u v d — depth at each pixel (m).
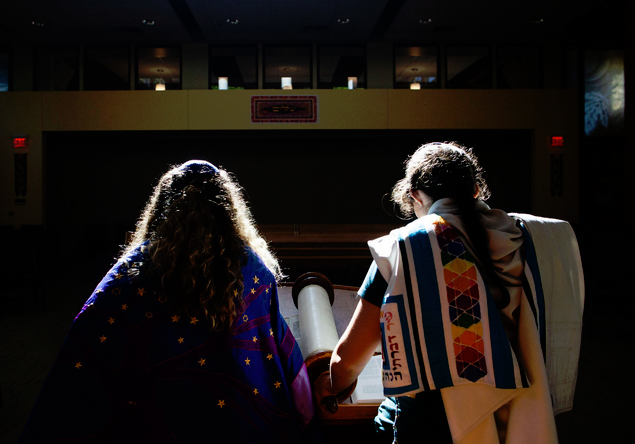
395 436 0.88
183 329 0.94
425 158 0.95
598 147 9.88
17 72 9.80
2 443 2.32
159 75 10.04
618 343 4.10
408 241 0.84
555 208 9.41
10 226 9.09
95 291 0.96
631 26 7.02
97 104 9.27
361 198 10.65
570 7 8.07
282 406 1.00
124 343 0.92
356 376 0.97
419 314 0.80
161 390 0.91
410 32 9.23
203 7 7.99
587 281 4.96
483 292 0.80
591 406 2.77
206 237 0.99
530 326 0.81
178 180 1.08
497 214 0.89
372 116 9.30
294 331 1.55
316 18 8.50
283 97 9.27
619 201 9.87
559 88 9.78
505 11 8.20
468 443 0.78
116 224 10.22
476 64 9.88
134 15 8.29
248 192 10.60
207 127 9.26
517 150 10.33
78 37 9.36
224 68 10.04
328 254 4.87
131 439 0.90
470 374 0.78
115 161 10.49
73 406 0.88
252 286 1.04
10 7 7.92
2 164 9.35
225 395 0.94
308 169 10.62
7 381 3.14
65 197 10.45
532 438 0.79
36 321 4.86
